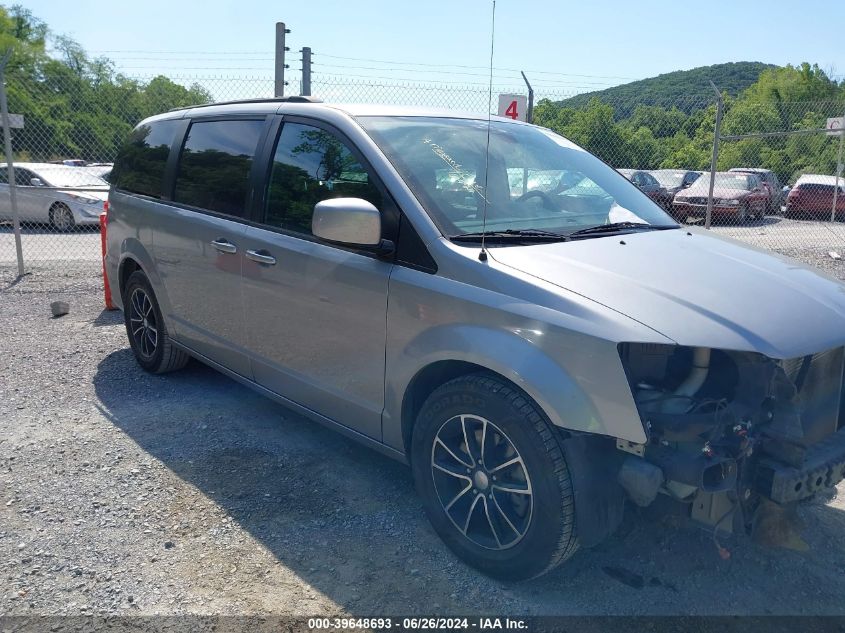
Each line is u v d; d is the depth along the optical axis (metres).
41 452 4.06
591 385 2.52
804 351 2.59
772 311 2.72
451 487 3.07
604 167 4.29
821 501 3.43
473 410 2.83
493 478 2.85
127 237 5.21
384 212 3.22
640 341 2.46
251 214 3.97
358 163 3.40
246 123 4.21
